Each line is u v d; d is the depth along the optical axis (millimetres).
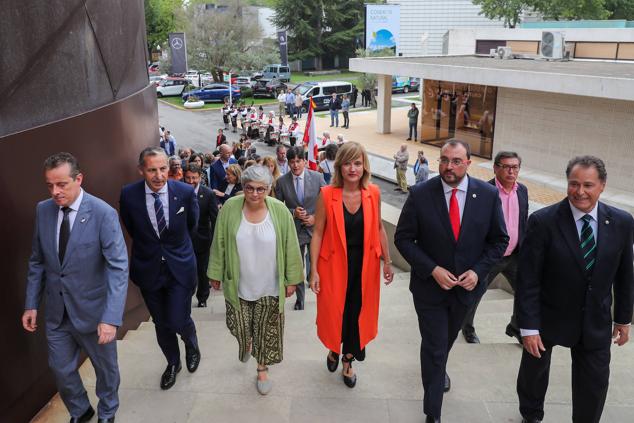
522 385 3596
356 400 3963
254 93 38531
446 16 46094
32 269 3461
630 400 3998
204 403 3936
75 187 3283
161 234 4008
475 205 3562
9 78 3814
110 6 5750
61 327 3496
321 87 32656
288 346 5051
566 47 24297
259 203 3777
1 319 3596
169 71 44625
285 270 3975
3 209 3637
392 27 43500
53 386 4246
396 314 6117
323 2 52969
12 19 3867
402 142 24156
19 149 3822
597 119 16156
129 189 4016
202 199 6398
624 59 23281
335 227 3811
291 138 24000
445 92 22141
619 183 15969
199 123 30125
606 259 3150
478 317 6105
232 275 3904
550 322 3328
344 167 3703
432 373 3572
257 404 3916
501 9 38562
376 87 34719
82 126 4805
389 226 8680
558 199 15961
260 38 44125
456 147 3430
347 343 4035
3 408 3605
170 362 4207
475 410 3834
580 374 3338
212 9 42844
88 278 3410
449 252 3557
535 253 3279
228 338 5215
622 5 38812
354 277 3908
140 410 3854
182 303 4113
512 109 18672
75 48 4840
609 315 3260
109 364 3570
